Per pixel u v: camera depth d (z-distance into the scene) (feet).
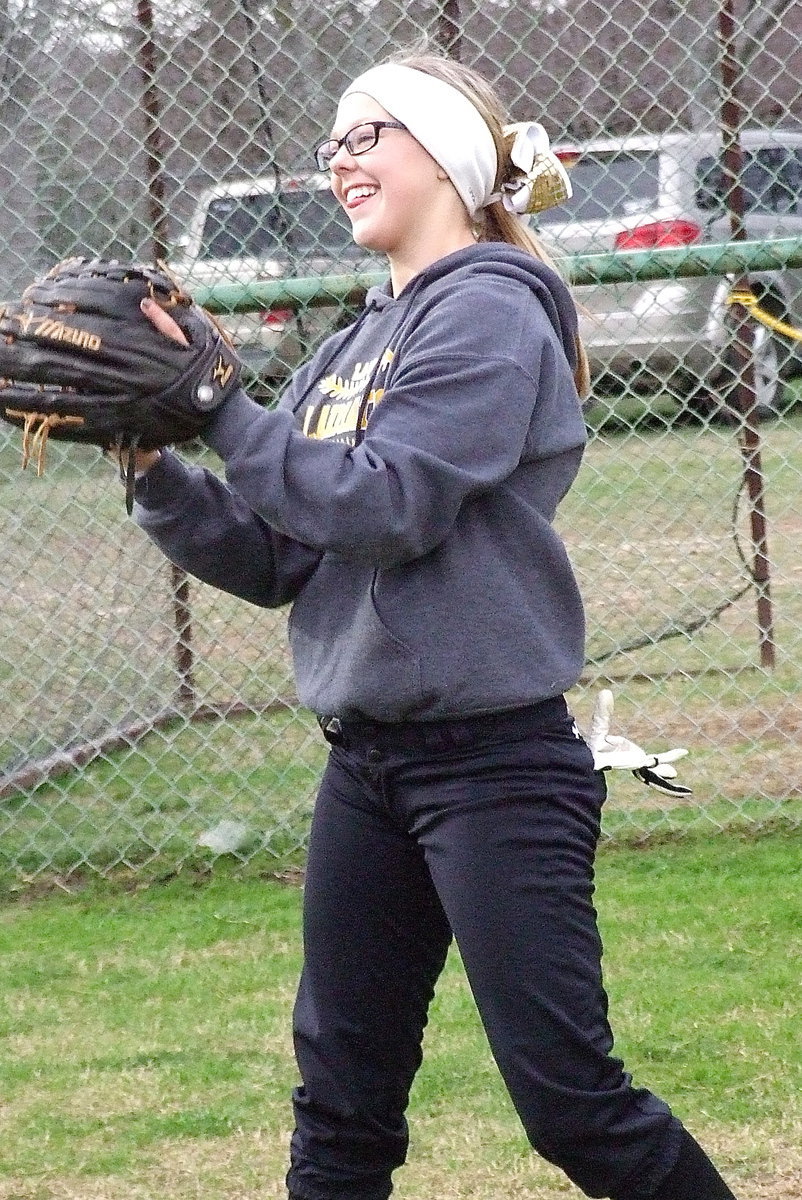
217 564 29.71
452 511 25.55
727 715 66.54
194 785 67.10
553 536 27.25
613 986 47.29
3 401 25.57
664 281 64.28
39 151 64.13
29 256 64.13
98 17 63.31
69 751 68.44
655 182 65.98
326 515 24.95
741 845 59.41
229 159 63.98
